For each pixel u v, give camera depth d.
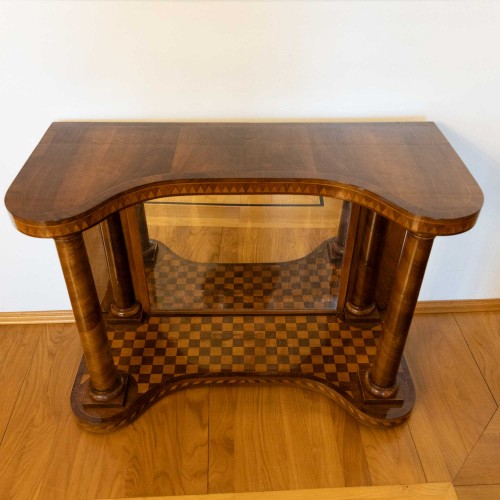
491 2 1.12
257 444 1.36
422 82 1.25
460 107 1.29
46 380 1.51
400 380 1.45
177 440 1.37
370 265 1.45
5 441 1.36
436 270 1.65
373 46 1.18
